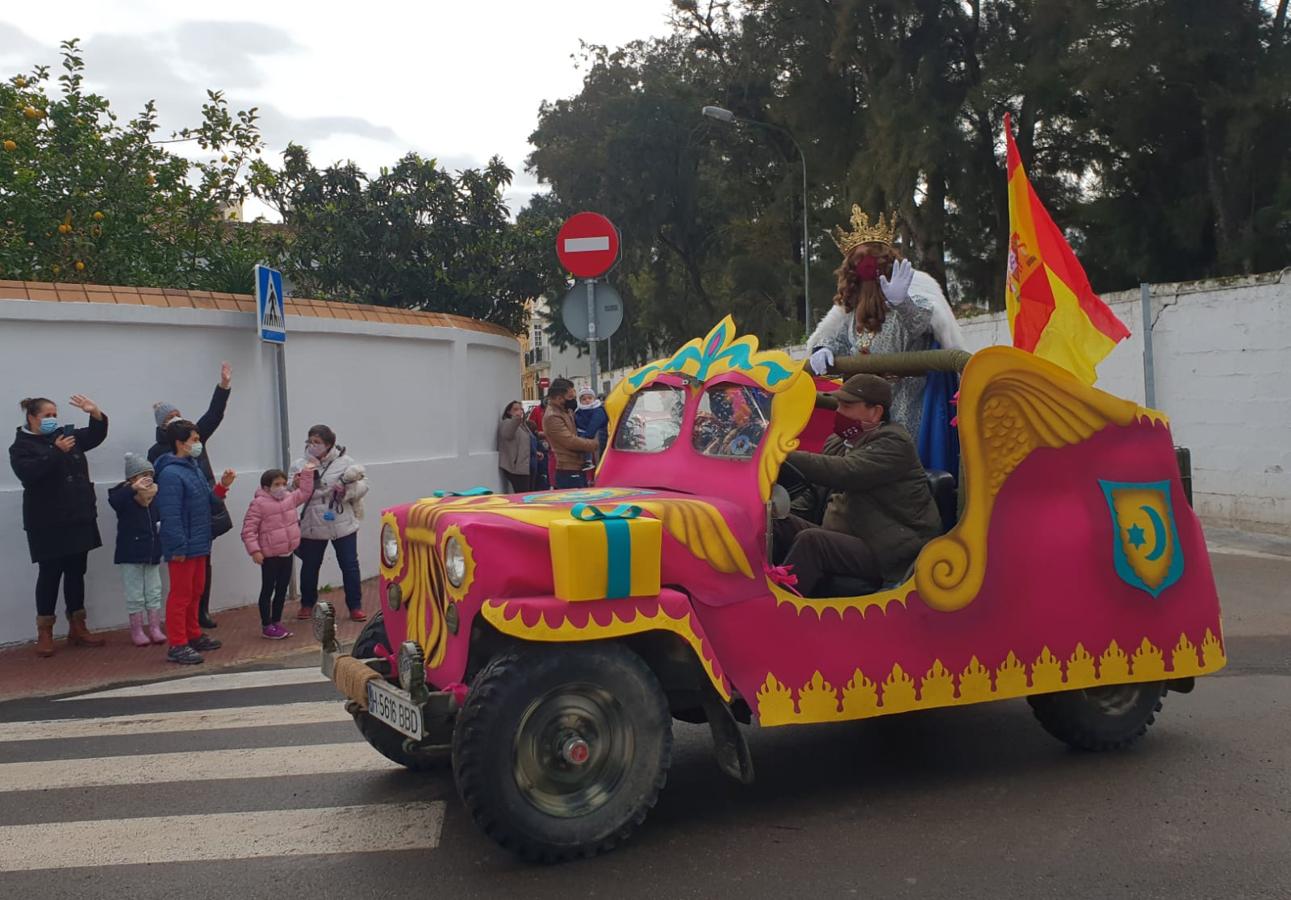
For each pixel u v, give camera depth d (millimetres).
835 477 4637
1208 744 5254
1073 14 22953
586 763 4004
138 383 9023
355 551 9156
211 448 9539
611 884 3834
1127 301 13156
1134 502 5012
